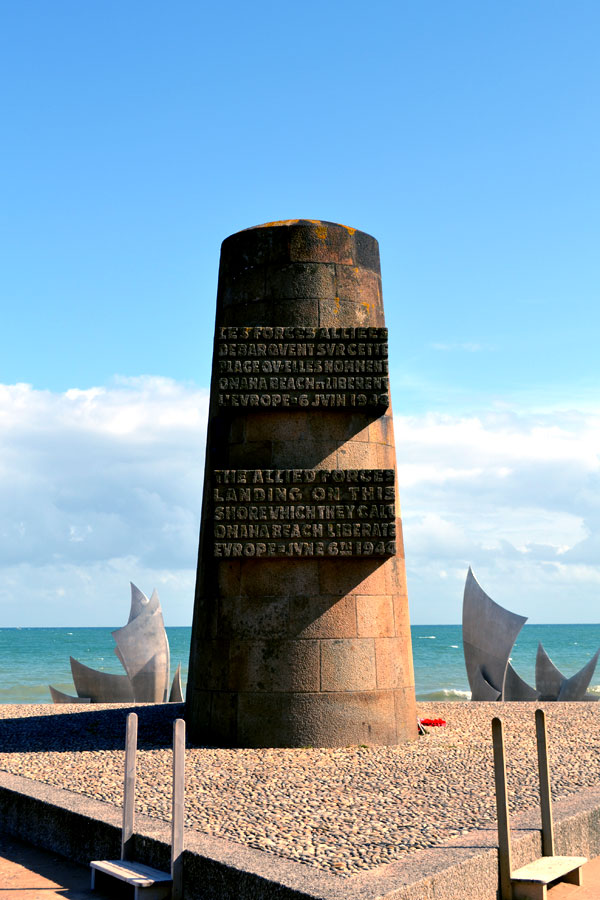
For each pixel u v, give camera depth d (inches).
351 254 460.1
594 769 362.6
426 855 232.2
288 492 416.2
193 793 310.2
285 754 390.0
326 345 429.7
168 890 236.4
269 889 211.8
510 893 237.6
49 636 5816.9
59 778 340.2
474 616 994.1
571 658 2965.1
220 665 427.2
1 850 294.5
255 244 459.8
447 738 446.3
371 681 421.1
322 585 422.0
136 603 983.0
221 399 425.7
